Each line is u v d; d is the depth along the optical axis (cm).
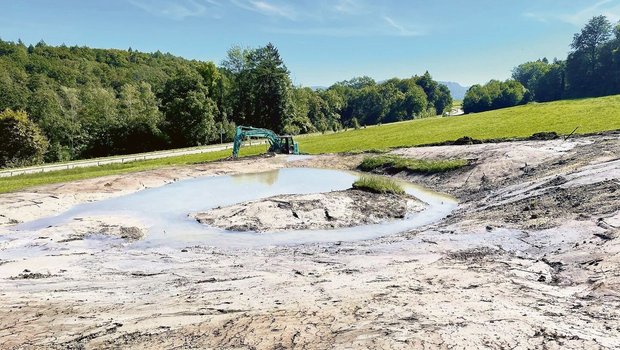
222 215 1798
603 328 551
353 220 1725
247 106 8475
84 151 7094
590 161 1912
